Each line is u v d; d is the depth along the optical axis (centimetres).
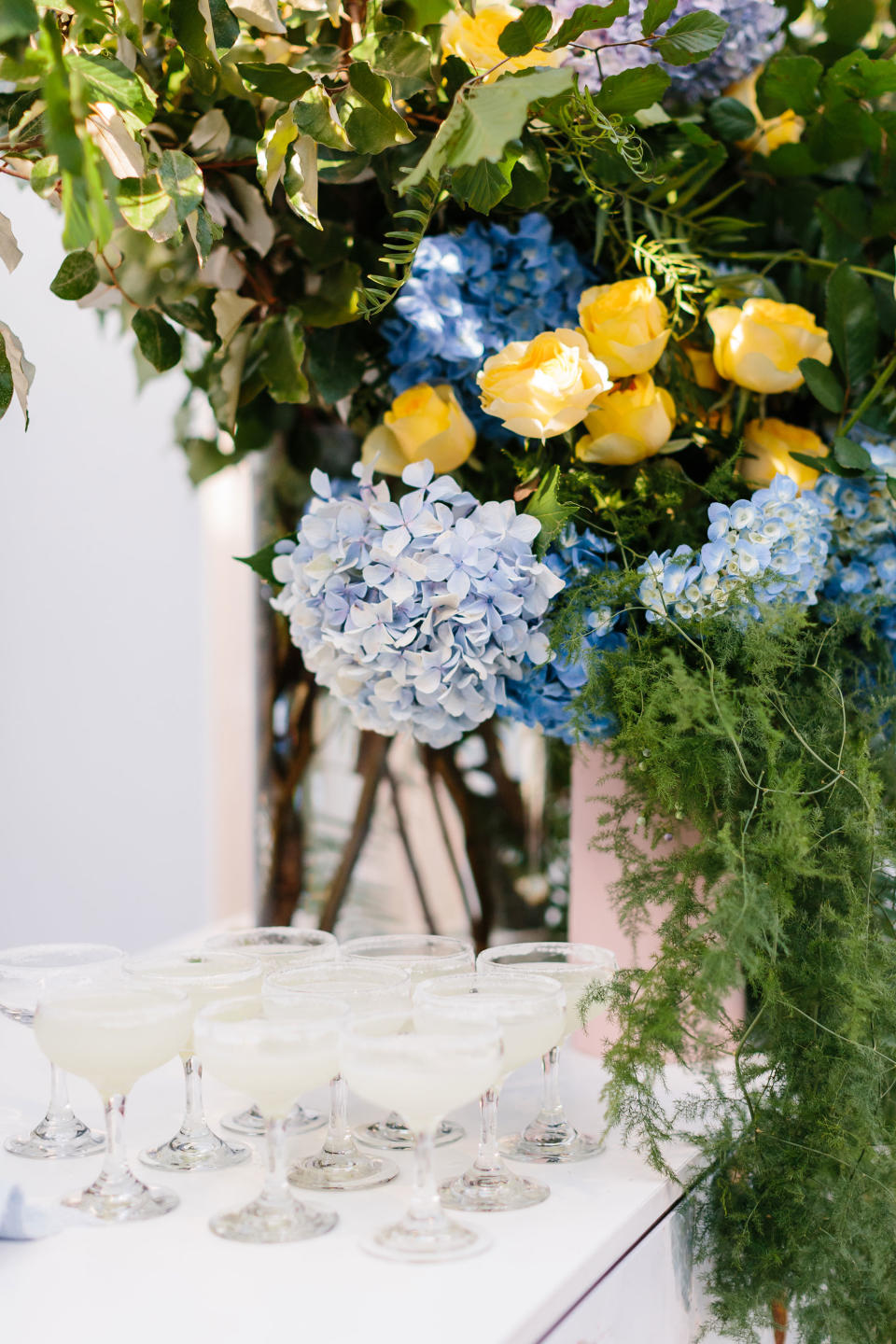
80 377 210
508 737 110
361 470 88
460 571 83
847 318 99
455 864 111
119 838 221
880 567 95
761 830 80
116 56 79
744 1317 76
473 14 88
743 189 115
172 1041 71
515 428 87
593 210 100
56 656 208
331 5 86
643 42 86
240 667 211
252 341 100
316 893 112
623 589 85
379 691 87
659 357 92
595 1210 73
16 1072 102
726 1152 80
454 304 93
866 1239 76
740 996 96
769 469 97
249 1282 62
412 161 91
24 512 202
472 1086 65
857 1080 79
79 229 59
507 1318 58
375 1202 73
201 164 92
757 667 82
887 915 87
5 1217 66
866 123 103
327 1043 67
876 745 92
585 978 82
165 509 226
